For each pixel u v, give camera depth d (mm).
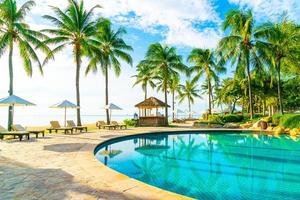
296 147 14602
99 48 28406
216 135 21484
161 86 49812
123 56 30750
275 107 54219
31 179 5785
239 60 30188
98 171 6574
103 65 29344
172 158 11484
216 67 39344
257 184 7262
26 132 14664
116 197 4543
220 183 7375
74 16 25797
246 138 19109
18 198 4496
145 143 16672
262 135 20703
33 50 22844
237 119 33188
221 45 30000
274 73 31281
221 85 51531
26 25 23453
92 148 10938
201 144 16250
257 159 11062
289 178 7848
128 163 10312
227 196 6242
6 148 10914
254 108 64625
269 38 28625
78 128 20547
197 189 6840
